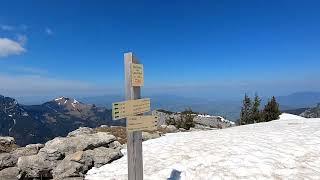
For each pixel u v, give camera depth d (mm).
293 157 14445
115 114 10180
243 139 18031
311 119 29766
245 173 12898
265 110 43125
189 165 14250
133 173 11031
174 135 23422
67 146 17125
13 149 21797
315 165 13578
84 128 30281
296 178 12367
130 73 10875
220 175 12930
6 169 16000
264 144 16516
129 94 10953
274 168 13242
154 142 20250
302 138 17562
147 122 11344
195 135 21812
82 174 15281
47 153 16438
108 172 15047
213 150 15914
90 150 16938
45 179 15977
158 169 14328
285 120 31109
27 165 15977
